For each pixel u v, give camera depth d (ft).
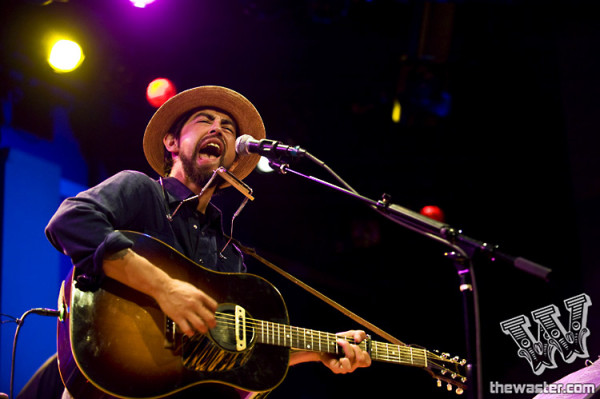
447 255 6.97
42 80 19.11
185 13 19.84
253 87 22.66
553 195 22.13
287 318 8.05
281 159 8.29
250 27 20.88
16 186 18.74
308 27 21.04
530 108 22.31
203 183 8.71
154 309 6.97
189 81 21.67
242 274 7.94
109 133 21.42
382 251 25.20
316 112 23.41
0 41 17.92
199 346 7.12
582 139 19.35
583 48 19.65
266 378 7.54
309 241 25.12
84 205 7.02
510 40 20.36
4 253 18.04
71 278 6.95
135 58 20.27
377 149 24.52
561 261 21.43
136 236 7.28
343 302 24.53
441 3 17.66
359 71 22.67
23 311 18.12
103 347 6.63
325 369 22.33
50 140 20.16
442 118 20.68
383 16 20.58
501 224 23.12
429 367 9.27
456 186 24.41
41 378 10.15
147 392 6.67
